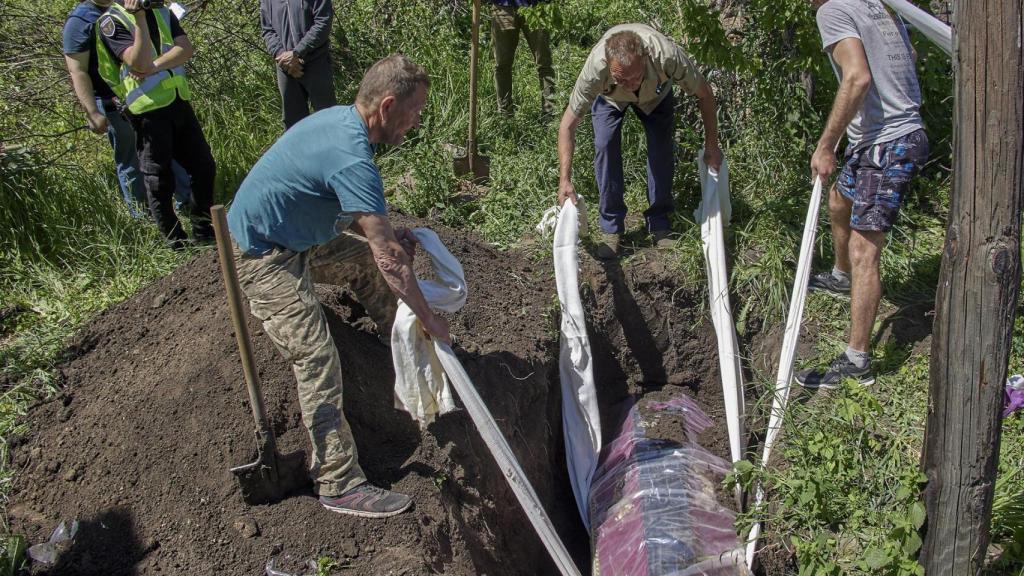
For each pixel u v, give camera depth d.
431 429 4.21
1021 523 3.86
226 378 4.12
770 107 6.27
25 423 4.26
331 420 3.72
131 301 4.89
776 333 5.45
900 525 3.59
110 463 3.95
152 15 5.46
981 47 2.99
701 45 5.85
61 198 5.91
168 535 3.69
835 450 4.25
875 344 5.12
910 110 4.49
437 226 5.76
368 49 8.58
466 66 8.12
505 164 6.73
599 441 5.23
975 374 3.26
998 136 3.02
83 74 5.54
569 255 5.35
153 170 5.59
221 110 7.52
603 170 5.57
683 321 5.71
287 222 3.63
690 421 5.40
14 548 3.64
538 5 6.67
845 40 4.39
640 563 4.37
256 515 3.74
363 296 4.36
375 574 3.55
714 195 5.59
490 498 4.31
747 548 4.32
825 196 6.00
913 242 5.76
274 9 6.47
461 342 4.84
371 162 3.46
